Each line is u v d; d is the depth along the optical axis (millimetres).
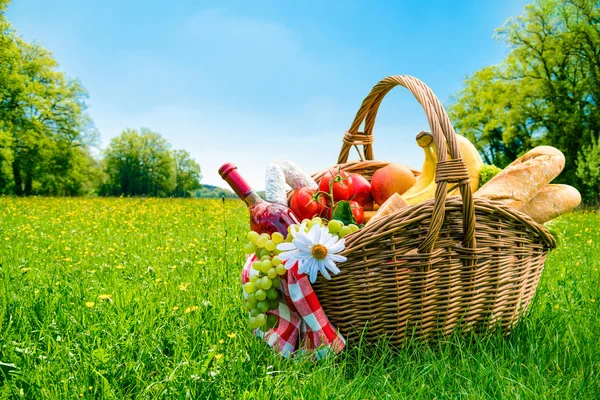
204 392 766
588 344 944
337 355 889
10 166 12930
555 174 1040
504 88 10883
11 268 1445
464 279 914
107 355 839
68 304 1099
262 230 948
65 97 14094
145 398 760
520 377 837
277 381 805
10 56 12289
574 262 1606
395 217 857
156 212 4199
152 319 1020
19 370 788
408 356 892
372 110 1173
